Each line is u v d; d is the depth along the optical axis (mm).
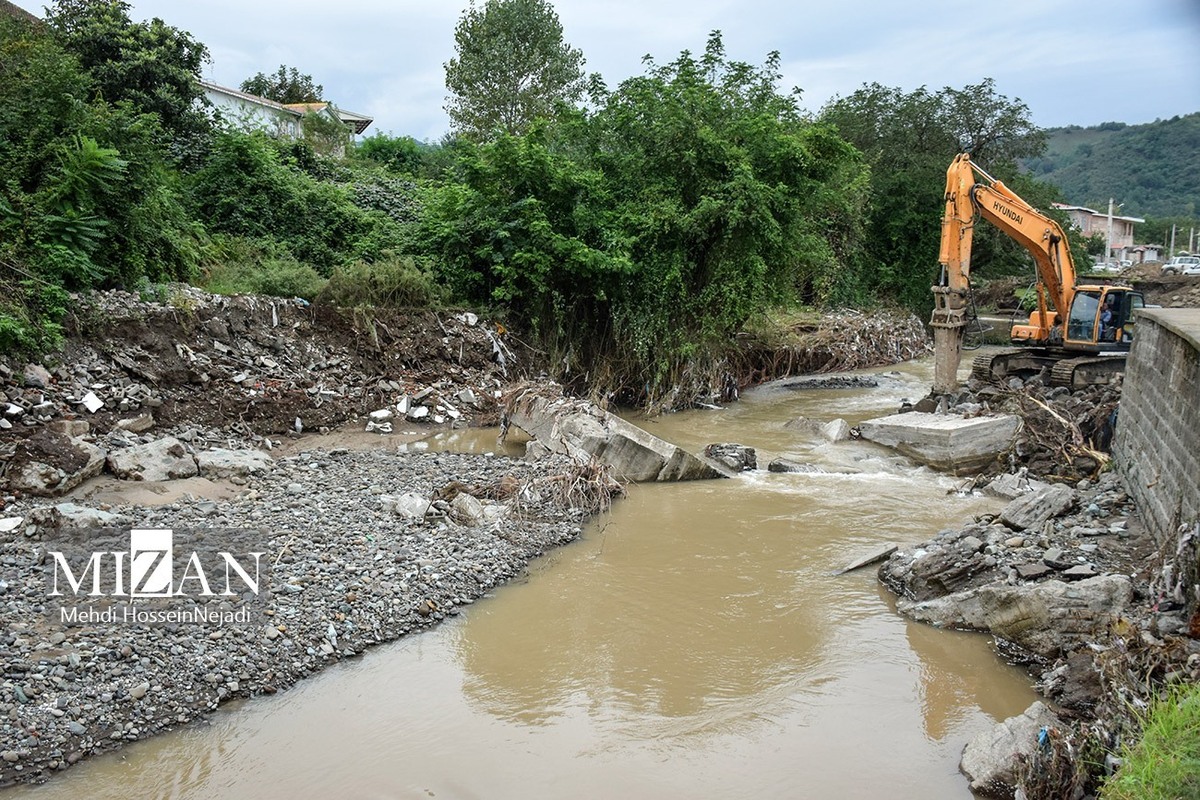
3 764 5637
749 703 6957
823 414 19750
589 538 10773
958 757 6234
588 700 6980
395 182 26297
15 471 9844
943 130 38812
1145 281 43344
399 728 6469
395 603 8289
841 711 6859
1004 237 37812
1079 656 7070
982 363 19516
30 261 12852
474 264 20078
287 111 34062
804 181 21328
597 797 5719
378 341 17203
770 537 10867
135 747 6039
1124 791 4848
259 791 5676
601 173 20469
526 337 19906
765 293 21469
